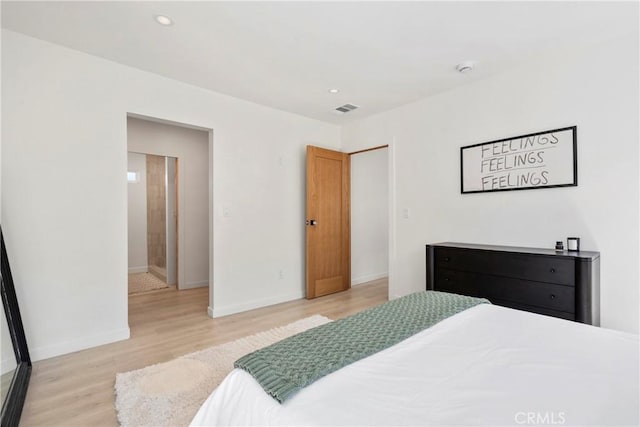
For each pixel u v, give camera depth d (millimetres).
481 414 823
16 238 2338
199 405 1811
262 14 2076
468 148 3203
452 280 2889
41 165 2439
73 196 2580
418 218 3672
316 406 869
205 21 2160
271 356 1147
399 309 1653
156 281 5355
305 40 2393
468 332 1363
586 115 2488
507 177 2924
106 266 2736
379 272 5410
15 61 2330
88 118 2648
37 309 2422
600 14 2068
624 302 2324
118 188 2799
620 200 2344
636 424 785
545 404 862
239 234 3650
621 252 2340
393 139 3943
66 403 1870
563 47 2500
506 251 2527
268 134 3895
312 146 4121
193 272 4895
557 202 2643
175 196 4957
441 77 3047
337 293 4449
